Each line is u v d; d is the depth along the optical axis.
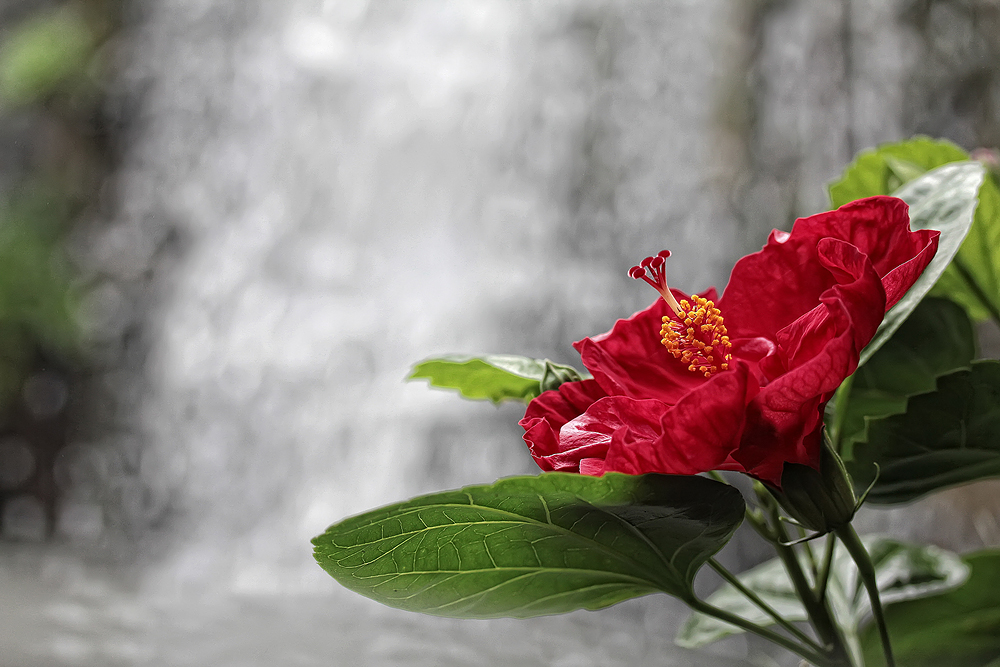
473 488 0.71
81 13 5.24
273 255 4.27
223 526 3.81
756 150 3.74
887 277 0.72
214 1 4.77
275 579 2.72
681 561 0.74
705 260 3.73
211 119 4.69
